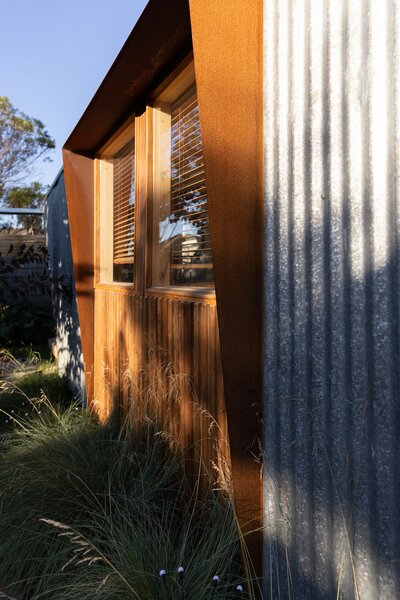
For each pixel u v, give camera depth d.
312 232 1.77
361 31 1.56
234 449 2.04
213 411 2.55
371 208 1.54
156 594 2.11
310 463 1.81
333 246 1.68
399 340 1.45
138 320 3.78
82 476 3.09
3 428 4.88
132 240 4.34
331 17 1.67
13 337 9.93
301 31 1.82
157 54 3.03
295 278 1.87
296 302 1.86
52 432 3.89
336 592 1.69
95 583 2.15
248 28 2.04
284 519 1.93
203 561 2.15
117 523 2.66
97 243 5.25
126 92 3.66
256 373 2.08
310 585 1.81
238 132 2.03
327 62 1.70
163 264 3.55
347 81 1.62
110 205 5.15
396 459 1.47
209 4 1.97
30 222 11.68
